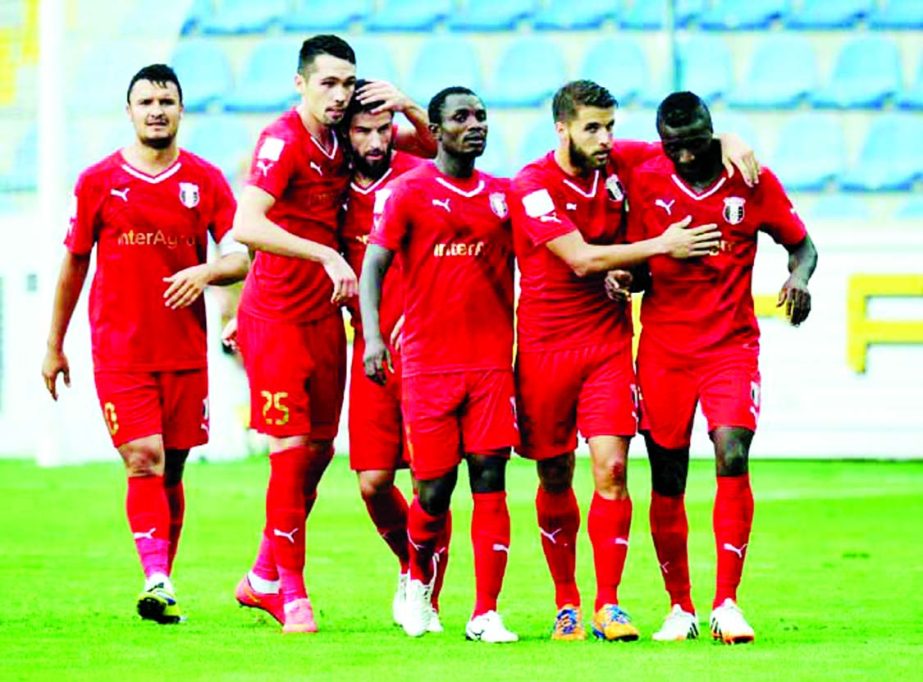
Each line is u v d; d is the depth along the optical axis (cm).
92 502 3766
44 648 1902
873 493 3838
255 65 6241
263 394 2067
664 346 1962
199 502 3719
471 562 2753
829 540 3027
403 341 1983
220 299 4872
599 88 1923
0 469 4616
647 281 1988
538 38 6197
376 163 2088
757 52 6128
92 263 4769
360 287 1962
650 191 1970
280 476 2059
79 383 4806
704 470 4397
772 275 4719
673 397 1959
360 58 6212
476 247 1945
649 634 2022
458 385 1950
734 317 1952
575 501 1997
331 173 2083
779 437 4738
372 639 1969
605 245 1981
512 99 6050
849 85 6059
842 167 5891
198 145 6112
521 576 2577
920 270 4666
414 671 1709
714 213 1945
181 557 2836
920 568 2652
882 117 5984
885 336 4681
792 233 1983
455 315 1947
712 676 1661
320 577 2570
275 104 6138
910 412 4691
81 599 2358
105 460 4831
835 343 4706
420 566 2017
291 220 2075
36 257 4981
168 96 2158
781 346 4725
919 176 5838
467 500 3819
